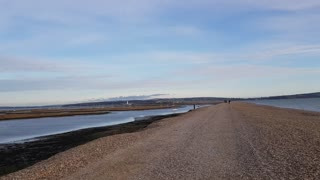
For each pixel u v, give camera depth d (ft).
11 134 154.40
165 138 79.20
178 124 126.31
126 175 39.78
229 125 110.42
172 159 49.88
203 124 119.34
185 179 37.01
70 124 215.31
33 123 233.76
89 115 341.82
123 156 54.44
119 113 381.81
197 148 60.44
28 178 42.96
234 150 56.75
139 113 366.22
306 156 48.26
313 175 36.37
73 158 56.34
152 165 45.55
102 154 58.08
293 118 143.64
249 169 41.11
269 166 42.29
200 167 43.32
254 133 82.38
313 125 103.55
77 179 38.83
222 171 40.55
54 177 41.63
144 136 86.33
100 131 140.15
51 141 115.03
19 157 84.02
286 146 58.85
